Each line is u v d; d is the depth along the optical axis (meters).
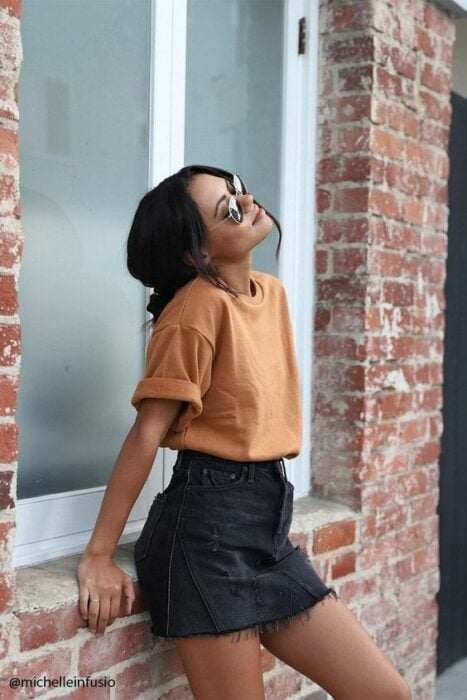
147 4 2.19
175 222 1.79
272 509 1.83
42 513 1.95
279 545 1.84
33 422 1.96
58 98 1.98
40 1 1.93
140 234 1.83
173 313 1.78
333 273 2.73
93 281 2.09
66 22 1.99
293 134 2.73
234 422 1.79
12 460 1.63
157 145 2.21
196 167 1.87
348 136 2.70
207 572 1.74
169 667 2.02
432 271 3.06
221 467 1.79
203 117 2.43
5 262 1.60
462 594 3.77
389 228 2.78
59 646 1.75
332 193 2.73
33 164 1.93
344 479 2.71
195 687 1.76
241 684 1.72
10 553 1.64
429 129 3.01
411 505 2.98
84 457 2.09
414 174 2.92
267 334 1.92
